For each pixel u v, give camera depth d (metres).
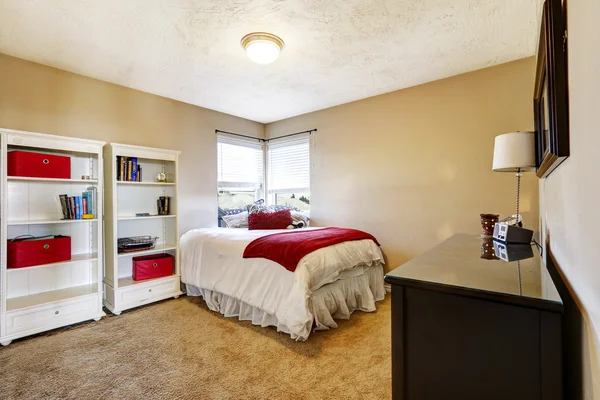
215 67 2.89
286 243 2.54
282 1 1.94
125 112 3.32
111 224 2.95
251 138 4.72
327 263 2.51
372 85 3.37
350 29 2.27
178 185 3.59
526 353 0.84
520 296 0.84
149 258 3.38
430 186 3.30
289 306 2.31
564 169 1.02
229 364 2.01
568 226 0.97
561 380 0.80
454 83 3.14
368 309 2.92
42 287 2.75
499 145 2.13
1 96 2.57
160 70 2.95
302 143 4.45
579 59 0.75
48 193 2.79
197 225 3.98
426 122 3.32
